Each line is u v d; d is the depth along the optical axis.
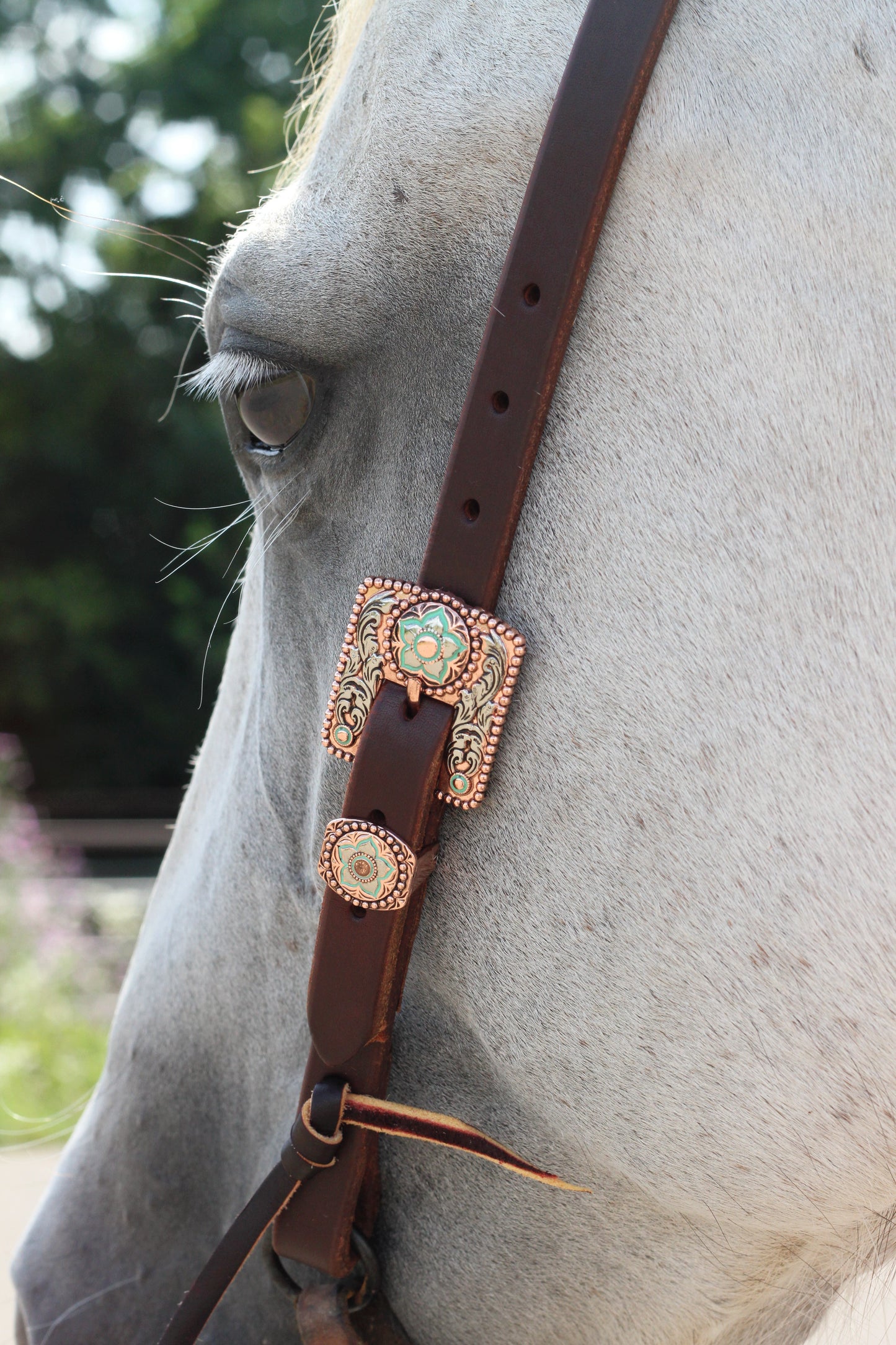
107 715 12.88
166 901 1.13
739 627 0.71
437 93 0.77
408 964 0.82
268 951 0.98
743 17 0.72
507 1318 0.90
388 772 0.77
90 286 12.25
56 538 12.70
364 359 0.80
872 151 0.69
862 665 0.70
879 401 0.69
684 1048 0.75
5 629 12.09
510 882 0.78
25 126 12.46
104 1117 1.12
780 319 0.70
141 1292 1.05
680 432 0.72
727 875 0.72
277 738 0.92
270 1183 0.87
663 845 0.74
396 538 0.80
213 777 1.09
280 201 0.86
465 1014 0.84
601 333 0.74
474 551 0.75
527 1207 0.88
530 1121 0.86
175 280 1.06
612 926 0.76
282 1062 0.98
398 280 0.78
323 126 0.88
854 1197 0.76
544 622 0.75
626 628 0.73
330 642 0.85
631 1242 0.86
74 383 12.33
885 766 0.70
